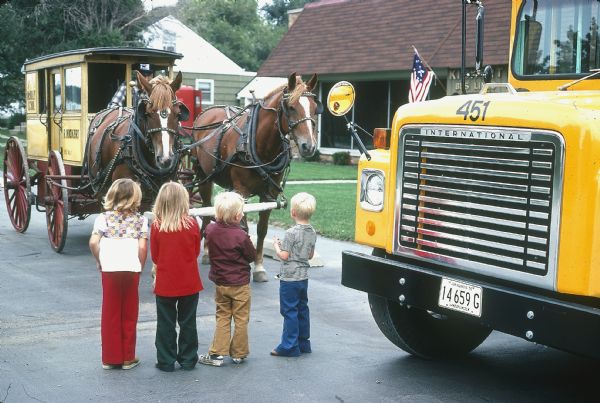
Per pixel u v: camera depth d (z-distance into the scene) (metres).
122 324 5.63
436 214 4.96
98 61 10.14
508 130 4.50
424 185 5.05
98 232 5.59
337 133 25.45
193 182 9.48
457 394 5.19
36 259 9.77
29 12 28.33
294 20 30.44
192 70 36.94
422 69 11.62
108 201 5.61
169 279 5.53
